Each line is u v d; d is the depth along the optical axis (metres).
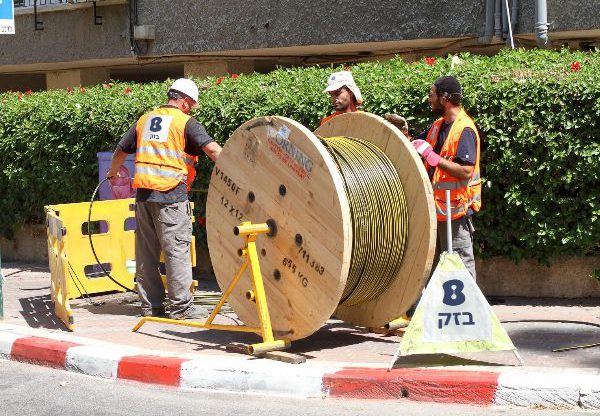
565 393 8.41
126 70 30.84
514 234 12.95
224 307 13.12
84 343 11.02
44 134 17.05
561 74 12.45
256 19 23.23
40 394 9.62
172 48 24.91
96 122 16.25
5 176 18.28
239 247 10.86
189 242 12.43
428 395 8.83
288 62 27.03
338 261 9.58
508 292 13.34
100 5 26.03
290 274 10.18
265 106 14.35
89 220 13.48
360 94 12.40
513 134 12.61
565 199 12.54
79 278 14.34
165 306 12.98
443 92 10.59
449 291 9.29
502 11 19.48
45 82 34.22
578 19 18.73
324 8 22.09
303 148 9.88
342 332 11.48
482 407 8.62
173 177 12.16
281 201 10.20
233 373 9.52
